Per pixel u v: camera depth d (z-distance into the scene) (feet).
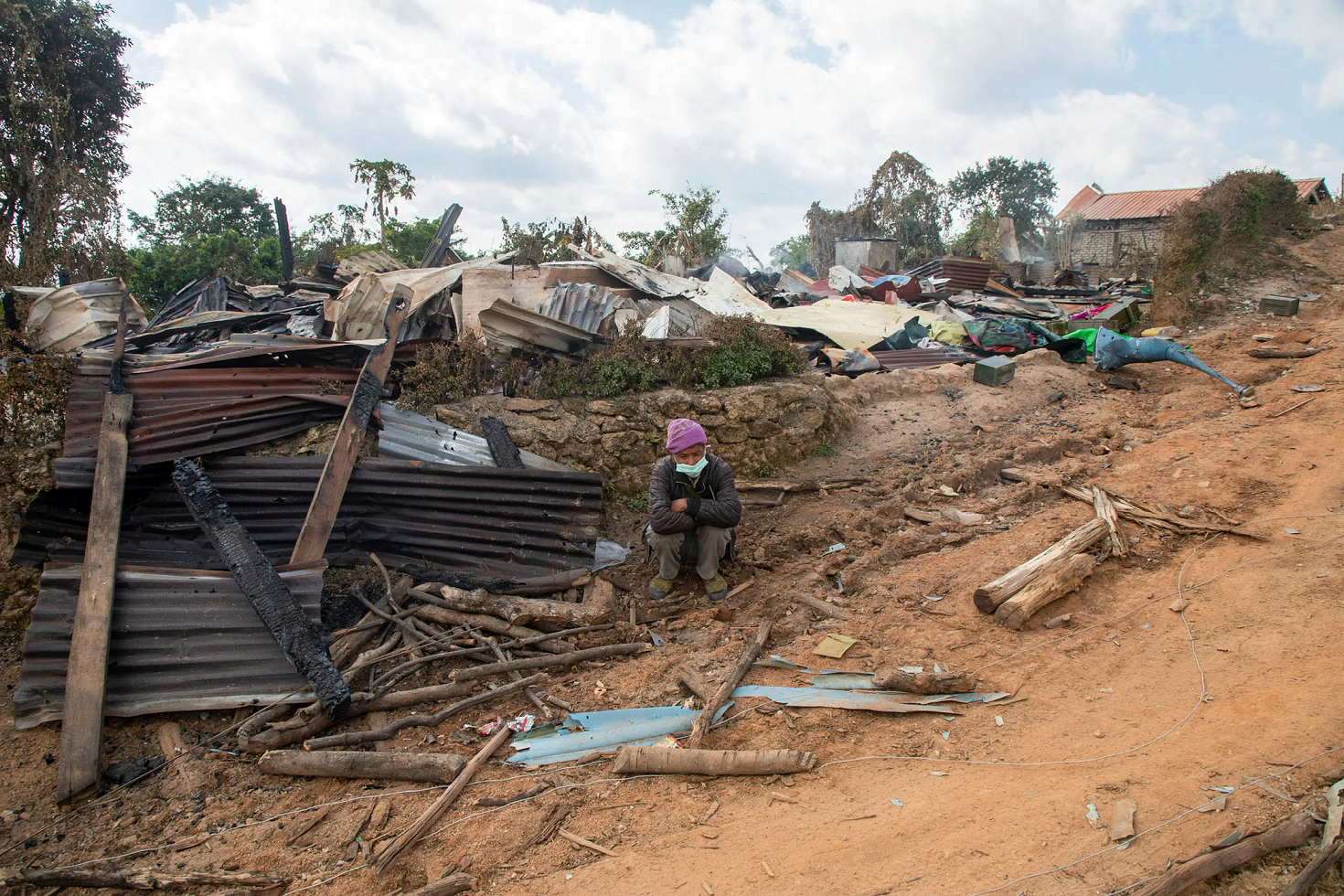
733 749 13.44
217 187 131.75
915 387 35.47
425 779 13.34
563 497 20.92
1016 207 157.89
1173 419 31.94
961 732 13.35
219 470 19.35
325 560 17.83
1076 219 125.18
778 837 11.16
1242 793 10.67
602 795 12.57
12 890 11.53
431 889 10.69
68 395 19.10
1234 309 52.85
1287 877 9.30
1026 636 16.17
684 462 19.07
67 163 70.08
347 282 48.24
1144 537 19.94
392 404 22.09
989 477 26.35
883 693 14.66
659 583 20.06
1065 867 9.76
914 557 20.83
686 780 12.80
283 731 14.61
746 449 26.45
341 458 19.67
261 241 98.07
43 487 18.62
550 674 16.83
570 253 46.65
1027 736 13.01
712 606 19.34
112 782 13.97
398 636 17.78
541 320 25.85
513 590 19.69
